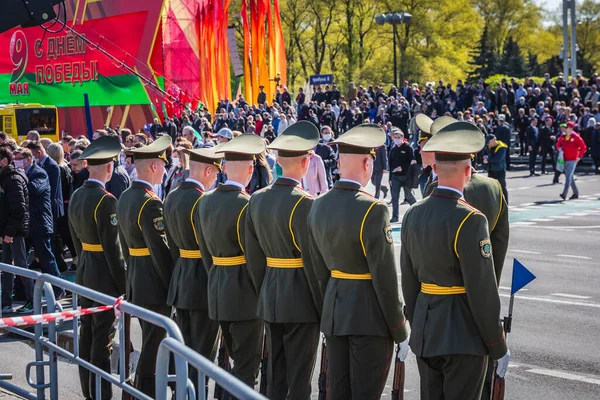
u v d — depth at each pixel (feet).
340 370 20.99
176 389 16.16
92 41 151.84
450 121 24.07
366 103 135.64
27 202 39.52
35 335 24.93
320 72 239.71
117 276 27.25
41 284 24.38
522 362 29.66
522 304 38.88
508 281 44.55
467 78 256.11
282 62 177.06
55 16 39.86
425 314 18.94
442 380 19.30
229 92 157.17
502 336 18.51
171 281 25.63
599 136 109.50
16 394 26.32
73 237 28.07
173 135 123.85
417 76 223.10
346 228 20.24
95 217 26.99
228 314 23.84
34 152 45.83
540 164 123.85
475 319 18.33
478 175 22.56
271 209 22.41
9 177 39.19
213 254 24.22
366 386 20.53
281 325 22.90
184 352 15.33
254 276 23.44
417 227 18.94
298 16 228.84
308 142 22.61
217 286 24.08
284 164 22.67
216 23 152.56
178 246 25.59
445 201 18.70
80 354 26.32
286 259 22.53
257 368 24.57
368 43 231.91
